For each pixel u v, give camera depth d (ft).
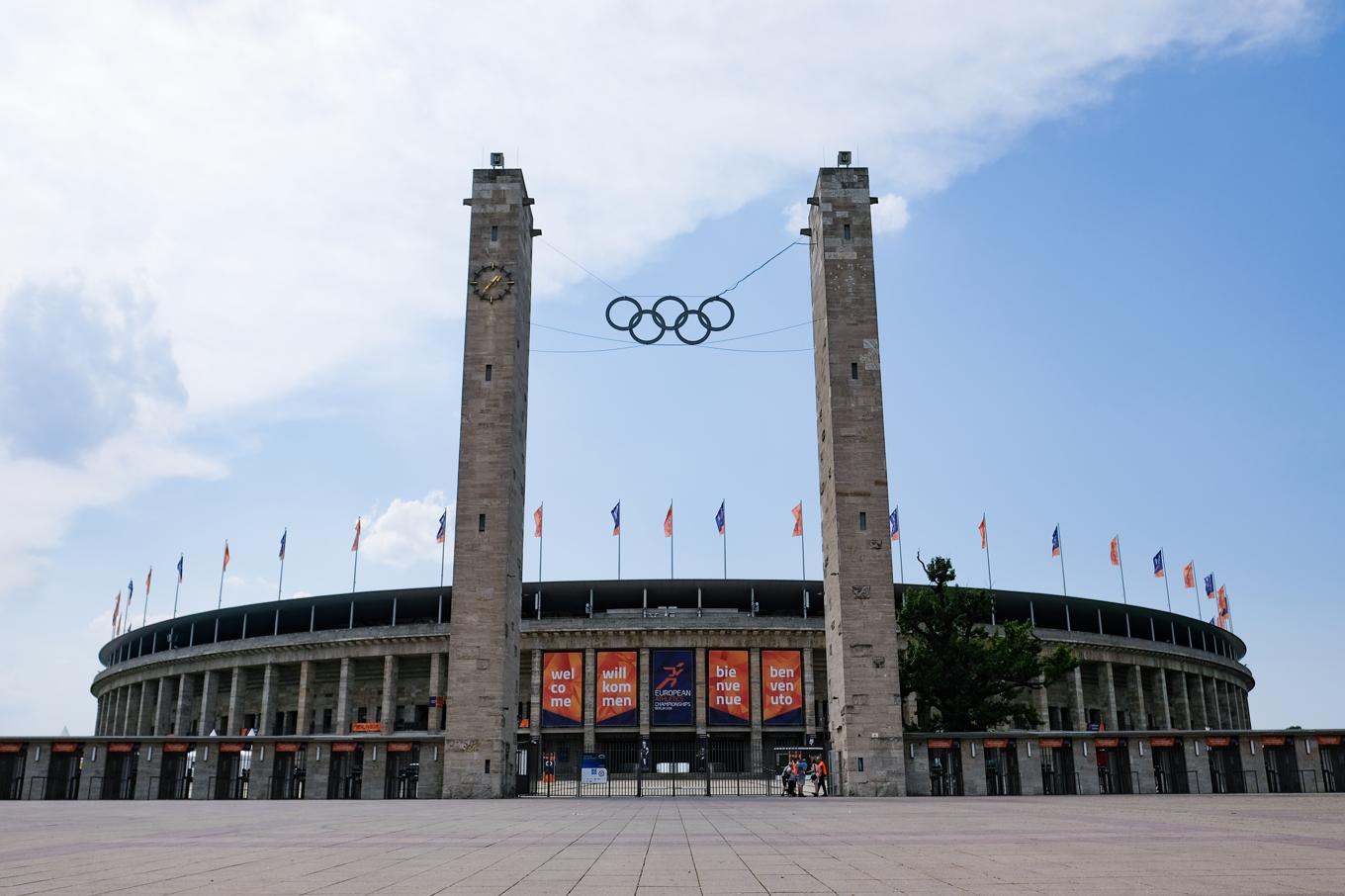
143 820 120.57
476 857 71.46
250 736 211.61
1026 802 162.09
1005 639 239.30
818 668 347.77
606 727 330.34
